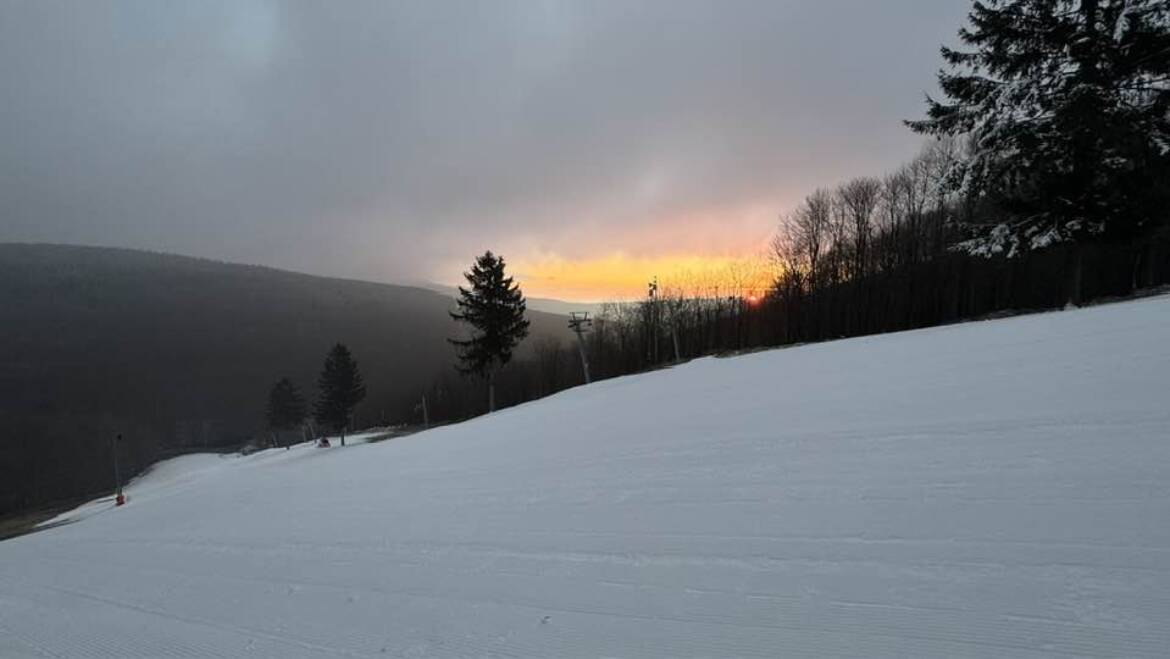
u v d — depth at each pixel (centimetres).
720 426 964
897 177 5209
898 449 638
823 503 538
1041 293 3588
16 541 2073
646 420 1195
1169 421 547
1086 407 635
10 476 9788
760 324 6253
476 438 1659
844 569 413
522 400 7538
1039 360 914
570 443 1134
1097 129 1855
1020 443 575
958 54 2169
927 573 385
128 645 560
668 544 523
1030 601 334
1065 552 375
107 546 1237
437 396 9031
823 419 849
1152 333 940
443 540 690
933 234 4766
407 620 477
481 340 4325
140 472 10062
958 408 744
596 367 7000
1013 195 2175
